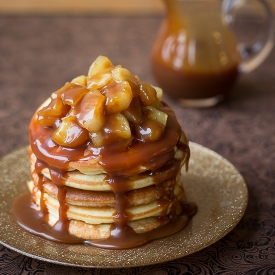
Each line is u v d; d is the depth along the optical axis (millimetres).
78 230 804
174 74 1083
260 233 829
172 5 1067
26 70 1222
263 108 1105
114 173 783
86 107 774
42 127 807
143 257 772
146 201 802
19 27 1475
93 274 779
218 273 779
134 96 792
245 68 1120
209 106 1114
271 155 978
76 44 1372
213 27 1072
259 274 777
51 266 789
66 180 792
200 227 814
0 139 1009
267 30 1120
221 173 890
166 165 808
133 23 1518
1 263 792
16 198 855
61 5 1626
